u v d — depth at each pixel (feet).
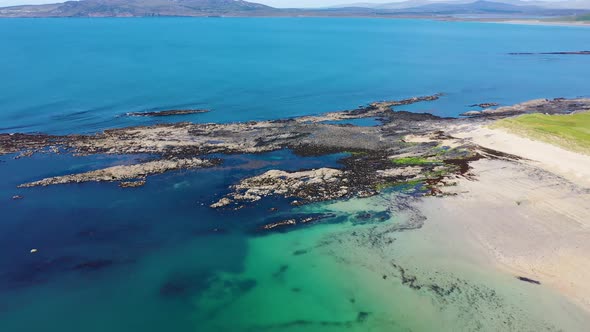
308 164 173.17
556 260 110.11
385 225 128.98
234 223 131.03
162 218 133.08
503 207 135.95
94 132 207.31
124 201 142.41
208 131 210.38
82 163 169.68
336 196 145.48
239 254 117.08
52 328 92.48
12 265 110.42
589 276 103.81
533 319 92.53
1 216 131.64
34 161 170.71
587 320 91.66
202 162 172.14
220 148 188.03
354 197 145.18
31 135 197.77
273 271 110.52
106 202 141.59
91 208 137.80
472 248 116.78
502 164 166.61
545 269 107.24
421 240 121.29
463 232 124.16
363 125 229.66
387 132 215.10
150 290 103.96
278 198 144.56
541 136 186.70
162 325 93.86
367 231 126.21
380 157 180.04
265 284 105.91
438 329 91.15
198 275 109.19
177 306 99.19
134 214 134.92
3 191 146.72
